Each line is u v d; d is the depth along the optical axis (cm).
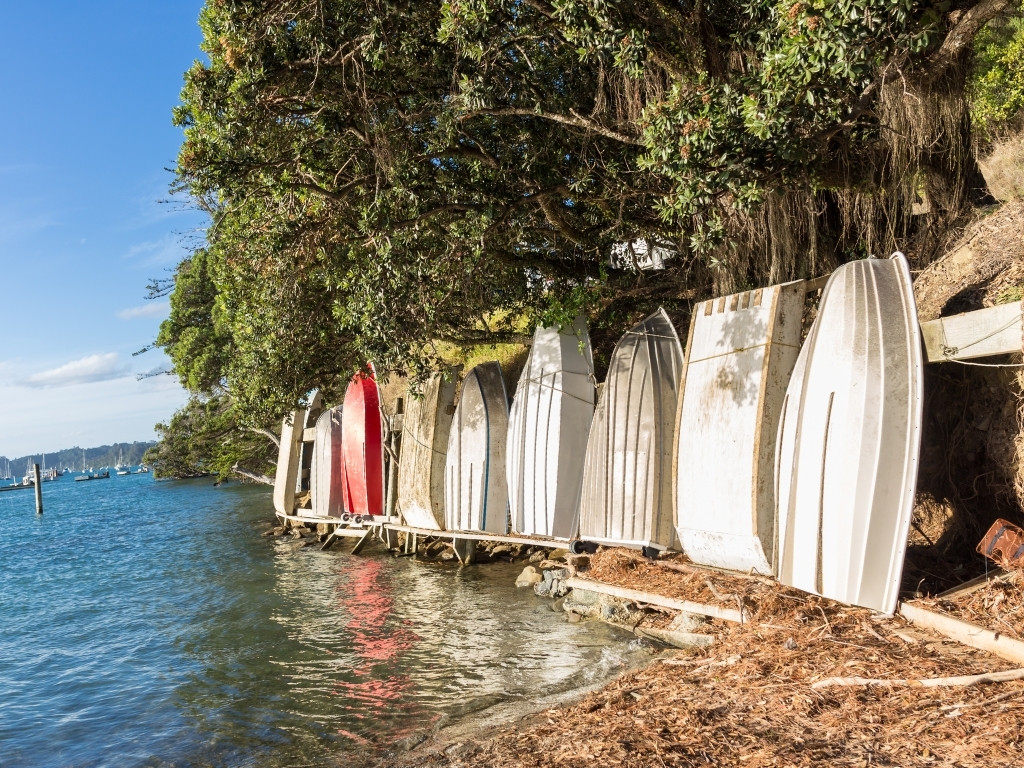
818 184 875
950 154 852
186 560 1927
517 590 1110
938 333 599
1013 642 438
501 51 913
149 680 900
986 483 646
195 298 4112
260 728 692
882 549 563
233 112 1004
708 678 534
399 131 1061
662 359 989
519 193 1116
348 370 1761
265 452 3794
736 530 728
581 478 1105
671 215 731
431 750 565
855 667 478
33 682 948
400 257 1007
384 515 1594
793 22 610
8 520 4725
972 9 681
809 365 660
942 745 369
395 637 934
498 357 1827
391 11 934
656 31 855
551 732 511
